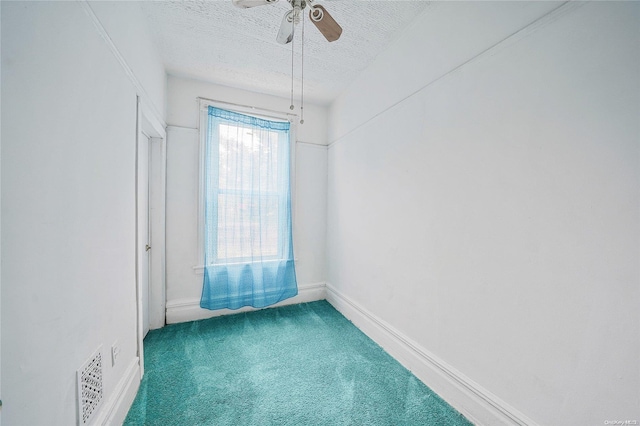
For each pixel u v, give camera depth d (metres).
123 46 1.29
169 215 2.37
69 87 0.87
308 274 3.01
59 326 0.83
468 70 1.35
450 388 1.43
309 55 2.09
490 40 1.25
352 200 2.52
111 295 1.19
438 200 1.54
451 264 1.45
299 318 2.54
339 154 2.78
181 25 1.75
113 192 1.21
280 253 2.78
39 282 0.75
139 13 1.54
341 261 2.73
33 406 0.72
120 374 1.30
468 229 1.35
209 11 1.63
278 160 2.77
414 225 1.73
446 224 1.49
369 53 2.07
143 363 1.61
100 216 1.09
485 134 1.27
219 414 1.34
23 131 0.69
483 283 1.28
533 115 1.07
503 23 1.19
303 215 2.96
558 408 0.99
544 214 1.04
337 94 2.77
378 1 1.55
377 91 2.13
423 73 1.65
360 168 2.38
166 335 2.16
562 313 0.98
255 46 1.97
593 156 0.90
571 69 0.95
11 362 0.65
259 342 2.07
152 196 2.23
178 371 1.68
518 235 1.13
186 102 2.42
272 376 1.65
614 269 0.85
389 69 1.98
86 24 0.96
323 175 3.06
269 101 2.75
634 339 0.81
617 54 0.84
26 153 0.70
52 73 0.79
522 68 1.11
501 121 1.19
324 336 2.19
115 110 1.22
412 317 1.75
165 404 1.40
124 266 1.34
